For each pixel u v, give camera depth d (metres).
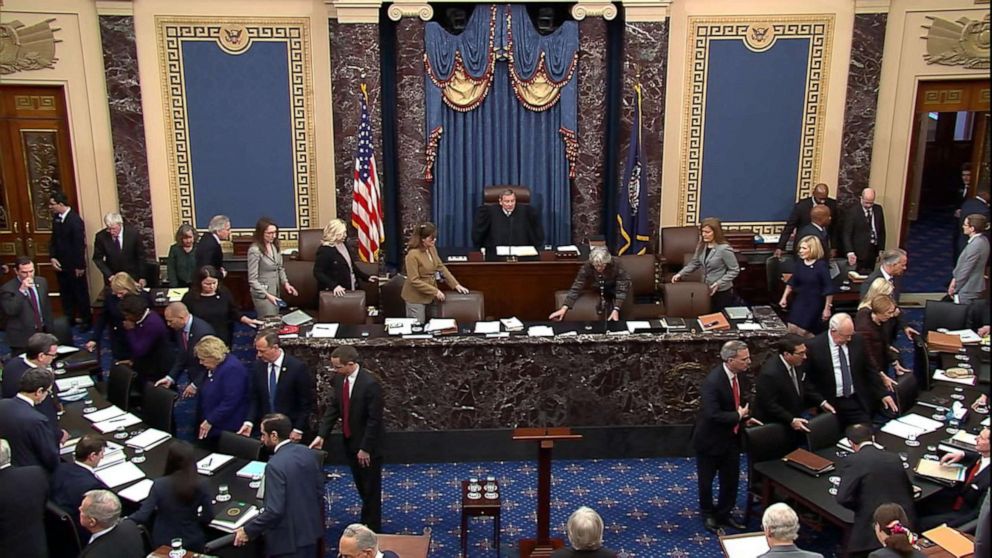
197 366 7.11
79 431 6.56
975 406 6.81
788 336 6.45
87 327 10.33
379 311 9.05
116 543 4.82
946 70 10.45
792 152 10.79
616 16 10.39
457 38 10.27
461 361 7.34
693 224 10.98
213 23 10.17
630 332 7.42
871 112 10.54
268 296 8.66
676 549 6.39
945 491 5.98
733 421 6.29
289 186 10.72
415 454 7.53
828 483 5.99
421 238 8.37
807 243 8.49
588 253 9.84
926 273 11.89
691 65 10.51
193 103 10.37
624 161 10.59
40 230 10.59
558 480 7.27
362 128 9.81
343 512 6.86
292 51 10.34
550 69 10.34
